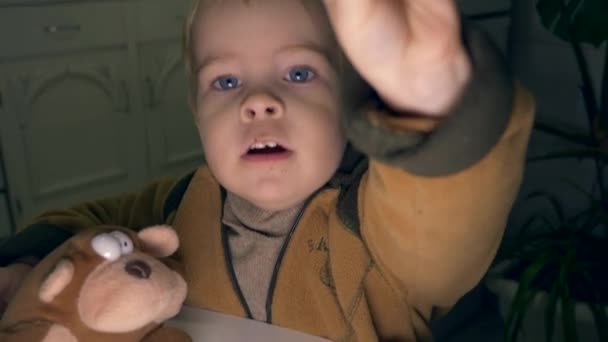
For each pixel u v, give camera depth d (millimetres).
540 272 863
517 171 298
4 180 1346
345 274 429
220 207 492
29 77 1351
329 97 399
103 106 1502
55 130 1416
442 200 295
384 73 259
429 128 268
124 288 319
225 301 483
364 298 428
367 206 380
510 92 266
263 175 392
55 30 1377
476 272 379
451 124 262
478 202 298
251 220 469
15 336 321
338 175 446
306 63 399
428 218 313
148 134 1600
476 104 259
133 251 349
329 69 404
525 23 1084
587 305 792
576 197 1050
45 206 1420
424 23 254
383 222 356
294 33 400
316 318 453
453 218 309
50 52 1381
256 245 469
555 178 1069
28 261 426
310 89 395
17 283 386
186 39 464
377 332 435
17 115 1343
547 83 1061
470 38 264
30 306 330
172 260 390
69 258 331
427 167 274
